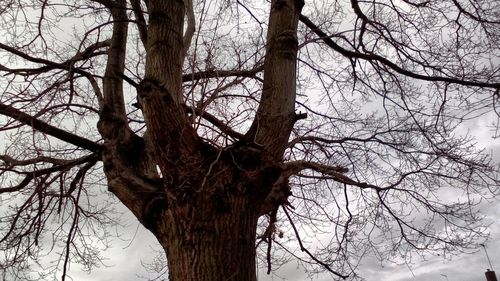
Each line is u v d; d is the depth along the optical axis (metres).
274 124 3.72
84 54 5.64
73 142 4.45
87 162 5.08
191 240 3.30
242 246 3.37
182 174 3.51
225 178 3.52
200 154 3.60
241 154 3.61
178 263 3.30
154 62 3.71
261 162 3.59
